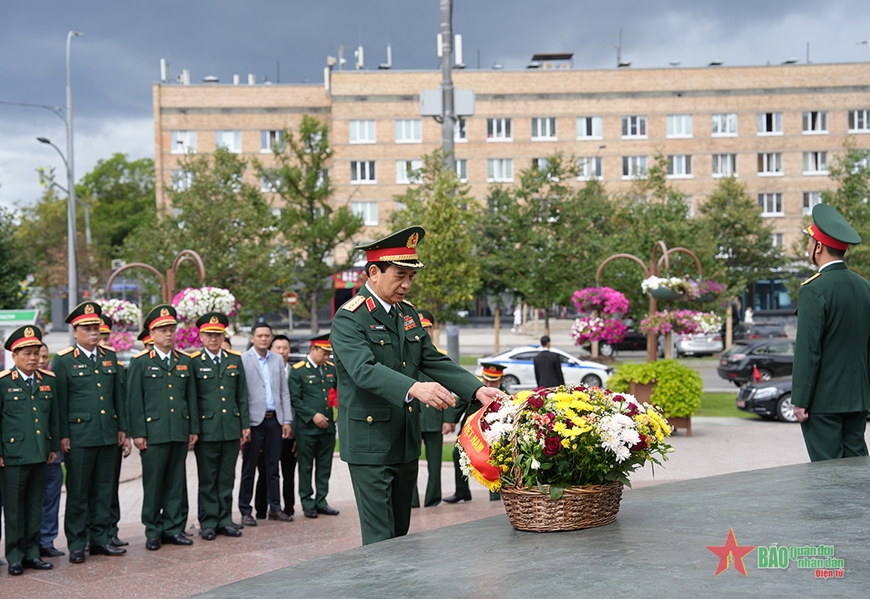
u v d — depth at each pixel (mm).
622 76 51062
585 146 51062
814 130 51562
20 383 7176
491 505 9594
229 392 8508
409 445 4633
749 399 18000
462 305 17906
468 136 50719
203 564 7133
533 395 3809
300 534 8391
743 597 2445
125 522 9570
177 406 8070
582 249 25922
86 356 7840
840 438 5645
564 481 3619
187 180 30500
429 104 16969
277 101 51000
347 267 36281
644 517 3701
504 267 26703
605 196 38344
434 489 9594
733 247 43219
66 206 52812
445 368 4770
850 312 5512
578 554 3092
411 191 20719
